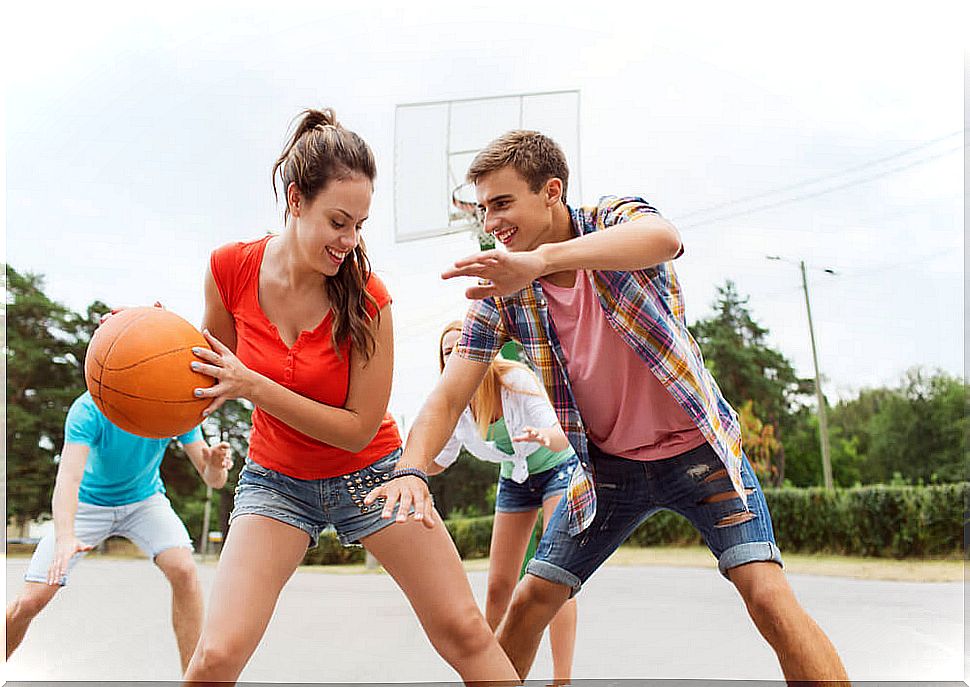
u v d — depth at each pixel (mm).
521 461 1891
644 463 1475
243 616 1271
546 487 1912
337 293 1349
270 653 2240
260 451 1404
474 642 1349
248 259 1392
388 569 1390
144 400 1250
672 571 4750
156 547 1803
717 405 1435
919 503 6082
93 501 1787
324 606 3182
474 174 1431
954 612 2861
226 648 1236
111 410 1270
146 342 1264
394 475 1333
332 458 1384
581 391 1482
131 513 1815
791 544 6449
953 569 5141
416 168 4992
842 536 6266
